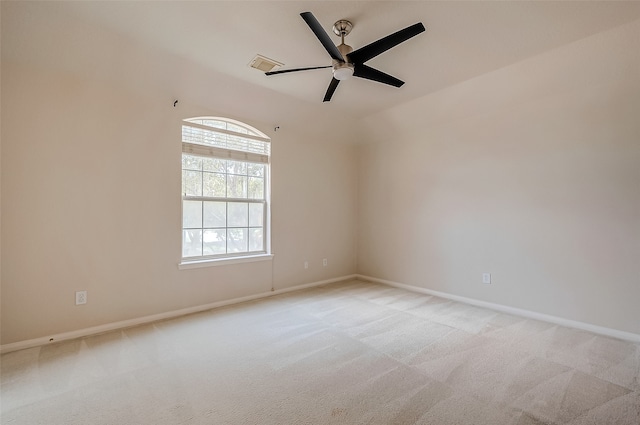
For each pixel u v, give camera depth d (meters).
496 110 3.51
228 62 2.91
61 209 2.63
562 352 2.43
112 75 2.81
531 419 1.65
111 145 2.87
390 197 4.71
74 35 2.41
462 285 3.83
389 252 4.72
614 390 1.91
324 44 2.06
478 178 3.69
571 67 2.79
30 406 1.74
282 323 3.06
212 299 3.56
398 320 3.16
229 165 3.81
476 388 1.94
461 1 2.07
